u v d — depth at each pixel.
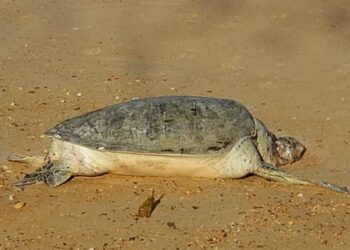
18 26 6.05
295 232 3.40
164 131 3.68
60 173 3.74
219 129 3.71
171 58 5.49
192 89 4.95
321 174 3.88
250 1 6.62
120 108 3.76
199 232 3.40
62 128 3.78
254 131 3.80
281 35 5.89
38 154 4.06
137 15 6.32
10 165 3.95
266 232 3.40
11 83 5.00
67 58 5.46
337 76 5.16
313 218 3.50
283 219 3.48
